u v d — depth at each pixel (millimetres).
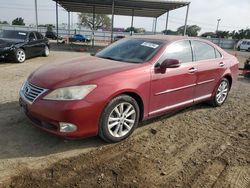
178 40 5074
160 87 4539
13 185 3061
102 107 3799
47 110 3629
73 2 25641
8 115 5008
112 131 4078
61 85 3684
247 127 5227
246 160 3926
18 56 12125
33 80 4043
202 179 3395
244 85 9570
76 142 4121
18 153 3736
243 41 39438
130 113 4227
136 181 3266
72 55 17453
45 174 3303
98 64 4398
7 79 8195
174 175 3441
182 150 4109
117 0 22812
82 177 3285
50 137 4230
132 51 4883
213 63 5711
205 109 6113
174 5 23594
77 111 3596
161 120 5254
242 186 3309
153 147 4137
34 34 14086
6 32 13227
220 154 4062
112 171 3439
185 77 4988
